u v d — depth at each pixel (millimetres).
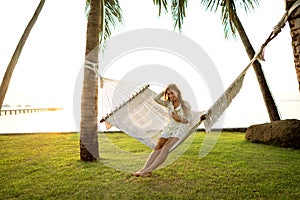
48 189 2613
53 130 9664
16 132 8625
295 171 3129
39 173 3213
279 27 2307
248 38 6602
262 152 4402
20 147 5344
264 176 2926
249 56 6582
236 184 2670
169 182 2779
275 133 5105
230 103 2904
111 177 3006
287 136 4855
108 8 5727
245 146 5086
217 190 2504
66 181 2859
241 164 3520
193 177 2922
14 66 5000
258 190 2465
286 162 3615
